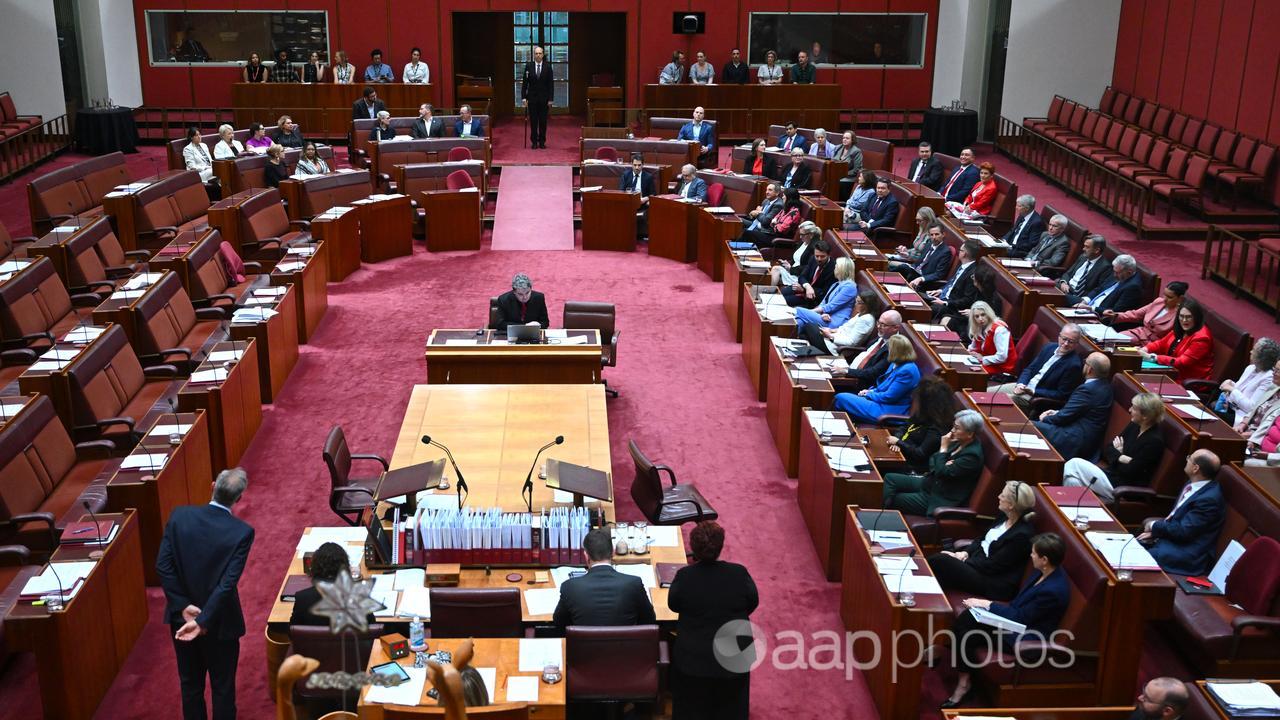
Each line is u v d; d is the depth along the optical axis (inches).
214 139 758.5
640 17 978.1
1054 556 272.2
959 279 507.2
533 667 241.0
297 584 280.1
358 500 338.6
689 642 250.5
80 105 922.7
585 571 288.4
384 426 426.0
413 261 649.6
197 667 256.4
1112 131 820.6
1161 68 845.2
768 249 613.0
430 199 658.2
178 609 252.1
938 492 332.2
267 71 930.7
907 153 946.7
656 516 321.7
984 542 303.7
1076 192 791.1
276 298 464.4
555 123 1003.9
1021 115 953.5
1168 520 310.3
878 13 986.1
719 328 537.3
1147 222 701.9
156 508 313.9
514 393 393.7
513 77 1027.3
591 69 1028.5
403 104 933.8
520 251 672.4
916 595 265.1
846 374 410.6
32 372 373.7
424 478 303.4
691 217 644.7
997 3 943.0
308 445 409.4
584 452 349.4
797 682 285.4
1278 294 546.0
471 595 253.1
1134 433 346.0
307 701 265.0
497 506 313.1
